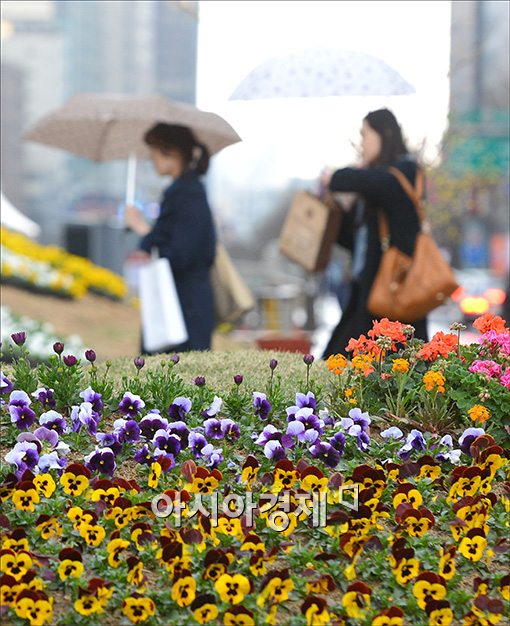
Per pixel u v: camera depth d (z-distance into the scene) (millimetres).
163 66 104250
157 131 13047
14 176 101062
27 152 101812
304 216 13344
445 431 8867
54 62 106625
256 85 14891
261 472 7973
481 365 8938
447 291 11984
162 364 9062
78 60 107125
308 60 14797
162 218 13023
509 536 7516
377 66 14828
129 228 14234
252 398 9094
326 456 7969
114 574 6445
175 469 7809
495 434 8766
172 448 7879
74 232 38031
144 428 8055
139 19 105125
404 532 7289
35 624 5883
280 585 6227
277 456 7898
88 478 7230
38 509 7070
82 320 25500
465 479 7750
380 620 6086
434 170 34375
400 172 12086
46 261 29047
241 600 6191
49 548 6648
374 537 7082
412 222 12141
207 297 13109
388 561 6898
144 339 12750
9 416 8453
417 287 11953
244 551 6715
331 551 7016
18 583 6012
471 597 6629
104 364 10977
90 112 16156
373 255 12227
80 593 6020
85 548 6797
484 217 62312
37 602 5895
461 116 36875
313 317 32906
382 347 8812
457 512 7375
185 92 103312
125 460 8031
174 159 13078
